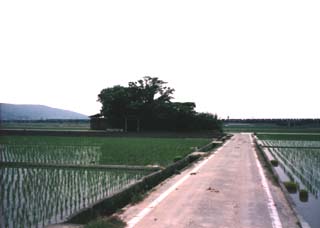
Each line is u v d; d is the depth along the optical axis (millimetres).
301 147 47469
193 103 79688
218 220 10445
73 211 13586
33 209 13812
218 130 80062
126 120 78562
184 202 12734
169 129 78125
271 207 12164
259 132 94625
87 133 67750
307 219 13055
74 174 23328
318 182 21594
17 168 24594
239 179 18266
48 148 41250
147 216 10766
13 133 67500
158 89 80312
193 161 27672
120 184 19609
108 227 9500
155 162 29188
